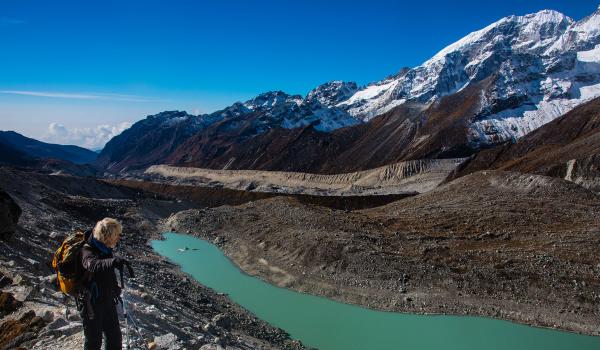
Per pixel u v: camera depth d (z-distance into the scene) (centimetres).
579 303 4497
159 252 7281
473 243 5981
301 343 3894
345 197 17000
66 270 826
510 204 7231
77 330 1302
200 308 3919
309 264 5900
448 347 3953
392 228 6981
